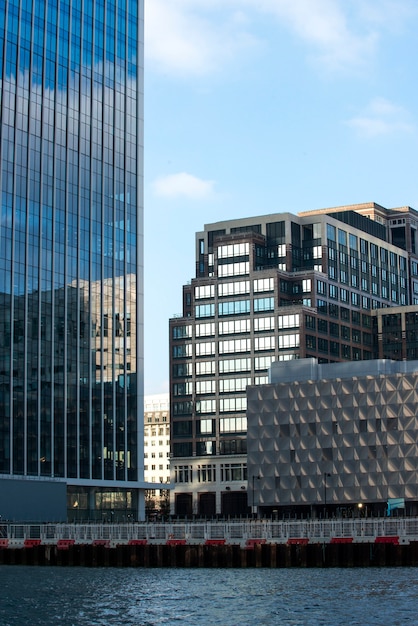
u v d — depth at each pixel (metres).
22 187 191.75
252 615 90.06
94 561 135.75
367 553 125.25
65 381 197.25
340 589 104.69
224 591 105.62
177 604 97.12
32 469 188.12
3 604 98.12
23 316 189.12
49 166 198.00
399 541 124.75
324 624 84.56
